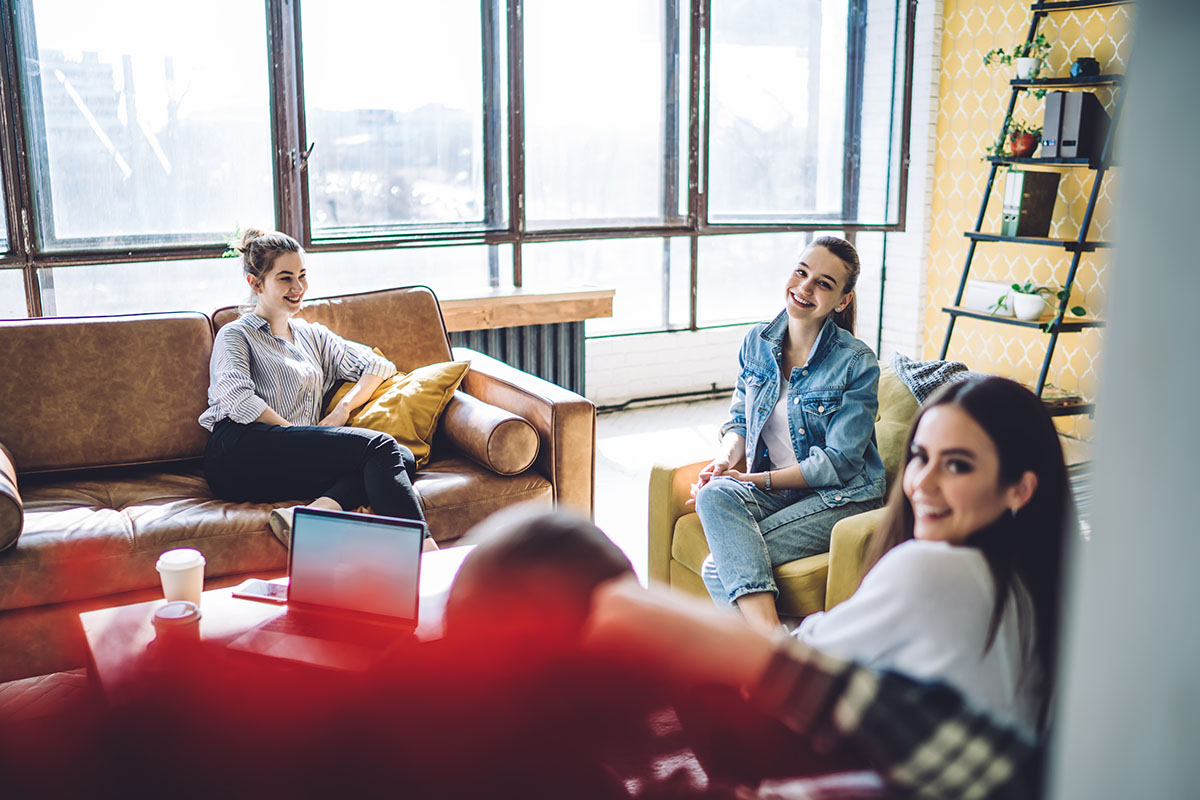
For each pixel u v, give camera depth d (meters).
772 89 5.07
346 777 1.14
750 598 2.17
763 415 2.50
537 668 0.88
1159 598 0.32
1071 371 4.92
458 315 4.25
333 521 1.90
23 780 1.42
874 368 2.42
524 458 2.79
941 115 5.41
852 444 2.35
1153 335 0.31
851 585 2.08
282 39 3.99
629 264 5.20
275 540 2.45
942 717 0.78
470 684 0.92
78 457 2.74
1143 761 0.33
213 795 1.32
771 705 0.81
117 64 3.77
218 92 3.95
